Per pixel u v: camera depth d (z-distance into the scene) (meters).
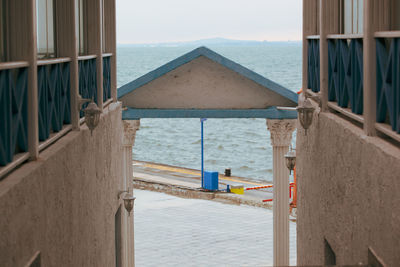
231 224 21.91
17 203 4.32
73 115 6.99
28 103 5.15
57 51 6.87
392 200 4.38
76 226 6.59
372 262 4.94
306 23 9.33
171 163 52.72
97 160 8.16
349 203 5.89
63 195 5.90
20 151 5.15
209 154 56.94
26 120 5.14
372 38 5.28
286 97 12.82
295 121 12.83
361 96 5.86
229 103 12.89
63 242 5.88
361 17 6.44
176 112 12.72
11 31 5.11
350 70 6.32
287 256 13.20
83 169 7.04
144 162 40.25
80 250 6.81
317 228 7.89
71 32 6.86
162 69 12.56
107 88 10.36
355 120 6.30
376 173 4.83
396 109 4.73
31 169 4.82
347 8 7.27
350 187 5.84
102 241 8.64
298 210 9.84
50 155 5.41
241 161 52.59
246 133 71.00
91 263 7.59
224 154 56.66
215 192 27.70
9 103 4.61
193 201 26.47
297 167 9.95
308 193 8.67
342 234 6.27
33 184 4.77
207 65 12.83
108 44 10.73
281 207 13.13
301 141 9.41
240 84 12.87
